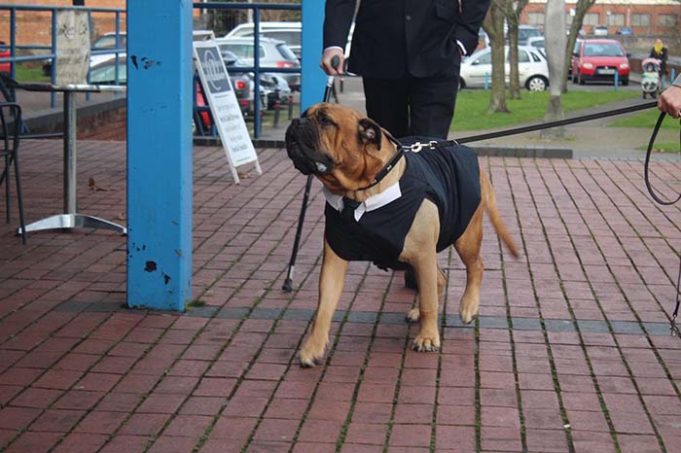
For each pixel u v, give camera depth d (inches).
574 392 223.1
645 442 198.1
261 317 273.7
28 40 1203.2
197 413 209.8
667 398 220.5
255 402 215.8
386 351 248.1
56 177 490.9
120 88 368.5
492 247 358.3
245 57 1081.4
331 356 244.1
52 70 631.8
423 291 243.0
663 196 466.3
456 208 246.1
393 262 241.8
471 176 250.2
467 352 247.9
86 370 233.1
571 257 346.0
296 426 203.6
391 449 193.5
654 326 270.1
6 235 367.6
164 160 271.1
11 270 319.0
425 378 230.2
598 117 249.1
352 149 218.7
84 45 611.2
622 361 243.0
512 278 317.4
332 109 218.8
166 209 272.8
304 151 215.5
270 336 258.2
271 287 303.9
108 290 296.8
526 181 505.0
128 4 265.4
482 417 209.0
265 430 201.8
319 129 215.8
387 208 226.7
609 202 448.8
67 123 374.0
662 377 232.8
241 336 257.9
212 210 421.1
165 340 253.9
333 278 238.4
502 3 1261.1
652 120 1029.2
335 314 276.8
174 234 274.1
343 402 216.1
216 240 366.0
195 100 629.6
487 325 268.8
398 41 286.5
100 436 198.4
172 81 267.7
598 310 284.2
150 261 275.9
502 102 1158.3
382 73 290.2
